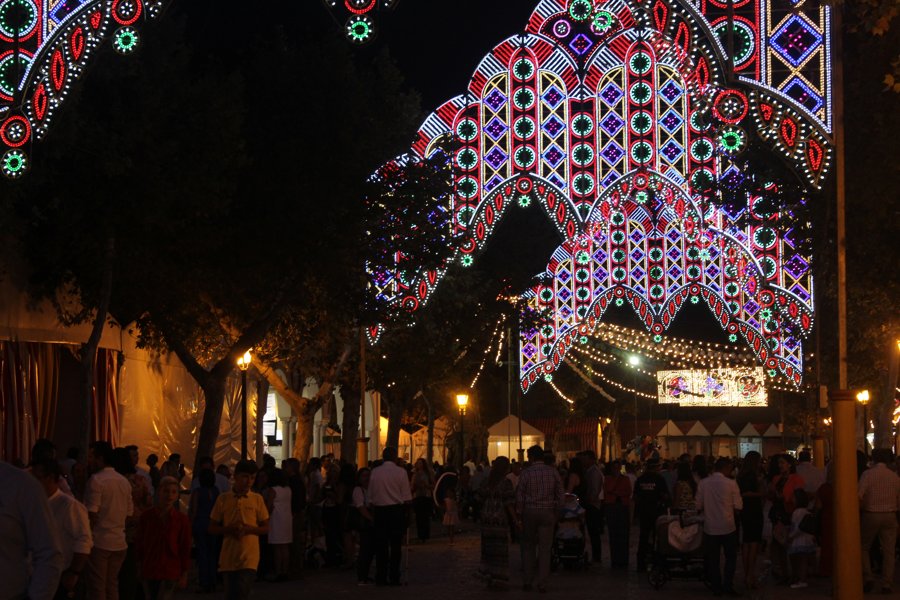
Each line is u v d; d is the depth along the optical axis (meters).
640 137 28.66
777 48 15.04
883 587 16.48
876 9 13.66
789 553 17.98
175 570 13.38
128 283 22.03
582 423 73.06
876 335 30.88
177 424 30.41
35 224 20.42
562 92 28.86
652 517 21.59
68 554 9.61
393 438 41.09
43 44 15.30
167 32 21.34
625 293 32.47
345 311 25.92
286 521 19.83
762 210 26.11
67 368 25.09
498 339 49.06
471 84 28.92
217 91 20.94
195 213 20.81
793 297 31.86
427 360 38.47
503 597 17.38
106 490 12.47
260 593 18.02
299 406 31.23
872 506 16.36
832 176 20.94
